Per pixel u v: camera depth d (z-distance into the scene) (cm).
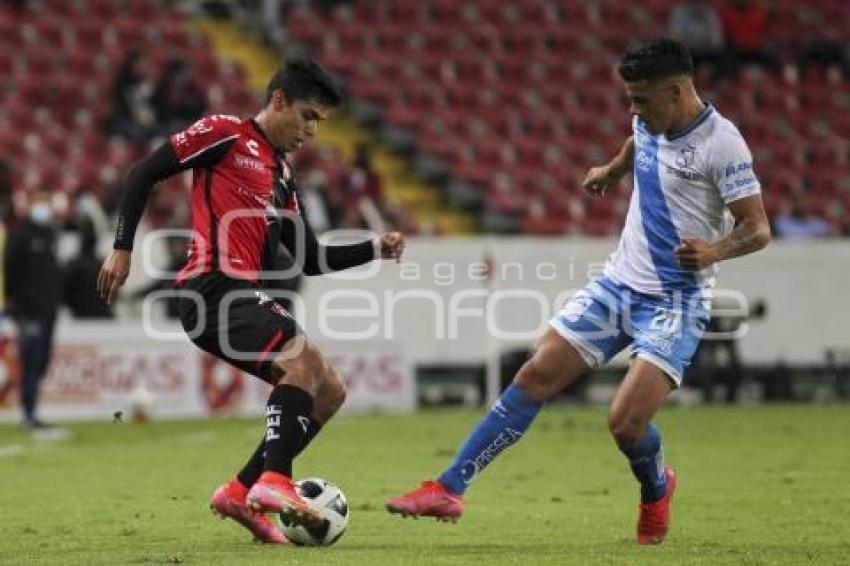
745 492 3775
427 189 9388
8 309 5841
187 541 2872
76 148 8656
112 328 6675
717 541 2866
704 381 7269
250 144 2744
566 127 9919
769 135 10388
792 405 7069
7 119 8894
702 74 10544
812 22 11306
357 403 6825
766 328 7344
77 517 3325
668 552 2653
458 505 2739
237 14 10706
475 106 10000
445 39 10438
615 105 10238
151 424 6350
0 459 4844
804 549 2706
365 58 10162
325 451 4978
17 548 2788
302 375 2684
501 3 10800
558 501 3616
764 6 11288
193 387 6738
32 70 9406
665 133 2722
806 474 4222
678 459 4672
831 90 10788
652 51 2658
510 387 2778
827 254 7388
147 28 9906
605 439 5359
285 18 10425
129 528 3102
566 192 9388
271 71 10150
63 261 7062
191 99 8506
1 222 6066
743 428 5806
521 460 4656
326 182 8169
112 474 4331
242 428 6066
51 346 5891
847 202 9856
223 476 4244
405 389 6900
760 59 10706
